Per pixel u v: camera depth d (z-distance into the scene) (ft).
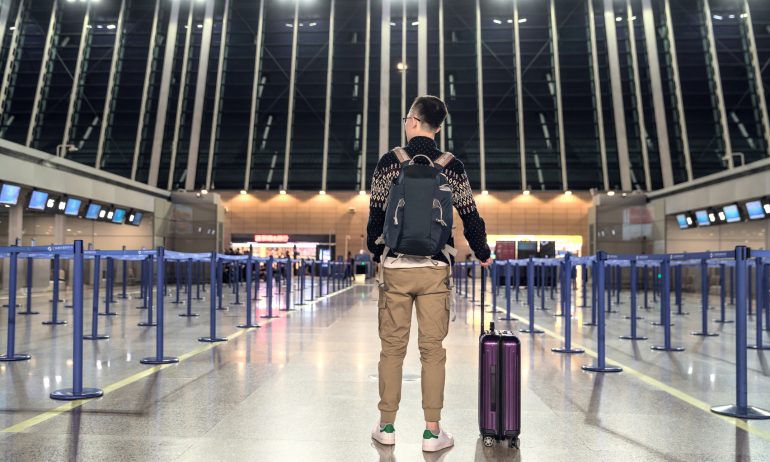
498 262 44.57
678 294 44.91
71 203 73.20
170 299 57.67
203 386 16.15
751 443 11.18
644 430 12.06
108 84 155.22
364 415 13.05
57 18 163.02
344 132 154.20
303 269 49.90
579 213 140.87
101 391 15.14
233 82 159.94
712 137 142.82
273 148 152.05
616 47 155.94
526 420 12.84
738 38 152.76
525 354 22.98
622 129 146.51
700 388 16.56
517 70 156.46
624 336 29.58
